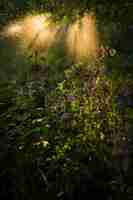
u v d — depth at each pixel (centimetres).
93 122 418
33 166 396
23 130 441
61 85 474
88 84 454
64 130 423
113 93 442
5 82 556
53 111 448
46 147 411
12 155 410
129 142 399
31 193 374
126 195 363
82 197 370
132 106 427
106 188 372
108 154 394
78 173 385
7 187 381
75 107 438
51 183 379
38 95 502
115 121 412
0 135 439
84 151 401
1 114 478
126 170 381
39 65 585
